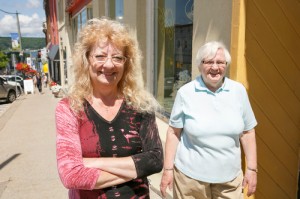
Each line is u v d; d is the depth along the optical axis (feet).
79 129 4.91
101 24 5.11
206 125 6.90
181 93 7.37
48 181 14.21
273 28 8.30
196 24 10.31
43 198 12.53
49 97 58.08
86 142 4.85
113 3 21.62
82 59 5.07
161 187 7.93
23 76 110.83
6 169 15.98
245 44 8.01
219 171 7.03
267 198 9.05
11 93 55.77
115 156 4.89
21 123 29.45
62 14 54.95
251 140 7.52
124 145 4.94
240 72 8.04
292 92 8.80
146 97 5.46
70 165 4.61
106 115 5.02
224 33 8.84
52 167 16.06
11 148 20.10
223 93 7.03
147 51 16.44
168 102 15.07
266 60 8.34
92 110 4.95
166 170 7.75
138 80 5.47
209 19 9.52
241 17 7.81
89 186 4.62
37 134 24.03
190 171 7.29
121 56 5.04
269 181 8.98
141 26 16.44
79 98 4.96
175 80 14.23
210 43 6.98
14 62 71.46
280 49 8.47
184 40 13.15
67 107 4.91
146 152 5.12
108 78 4.97
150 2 15.85
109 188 4.83
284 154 9.04
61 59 57.98
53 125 27.50
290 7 8.39
